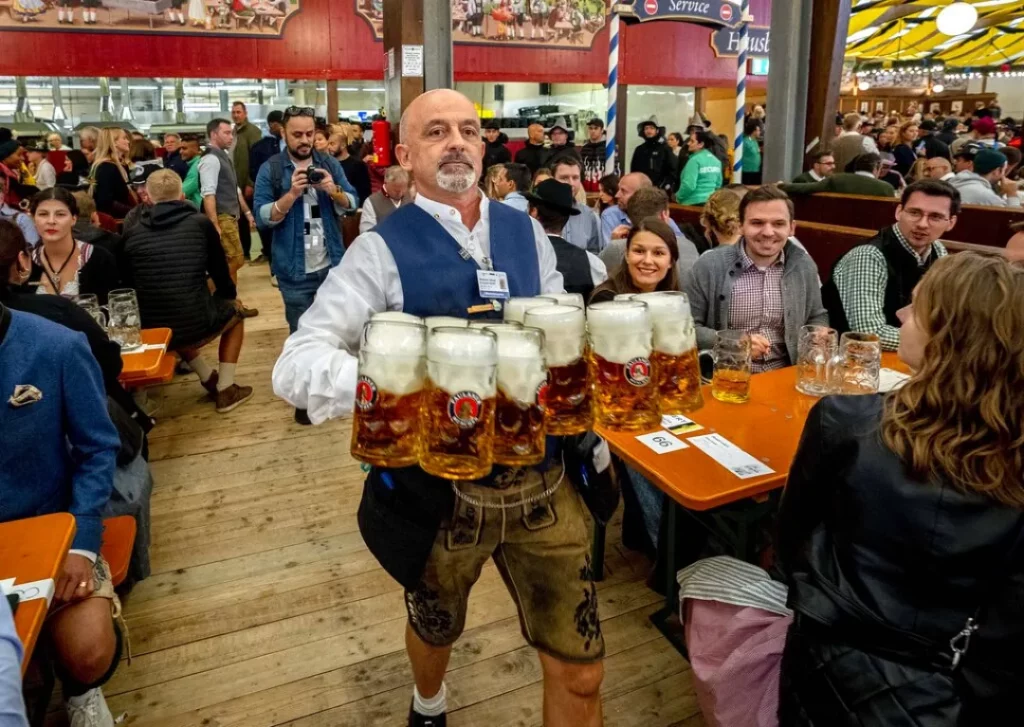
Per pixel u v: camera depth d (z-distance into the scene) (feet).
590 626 4.47
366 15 29.99
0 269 6.39
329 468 10.69
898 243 8.69
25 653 3.37
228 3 28.09
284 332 17.38
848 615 3.53
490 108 38.96
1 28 25.76
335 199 11.77
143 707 6.19
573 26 33.22
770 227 7.91
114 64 27.20
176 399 13.43
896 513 3.39
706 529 7.51
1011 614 3.21
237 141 24.86
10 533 4.28
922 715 3.34
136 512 7.54
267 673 6.61
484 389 3.16
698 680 4.91
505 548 4.44
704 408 6.63
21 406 4.84
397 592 7.79
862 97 60.64
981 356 3.17
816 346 6.92
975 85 69.05
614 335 3.62
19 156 23.00
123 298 9.08
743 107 21.38
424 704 5.49
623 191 13.61
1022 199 19.86
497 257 4.61
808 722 3.71
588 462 4.50
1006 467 3.17
